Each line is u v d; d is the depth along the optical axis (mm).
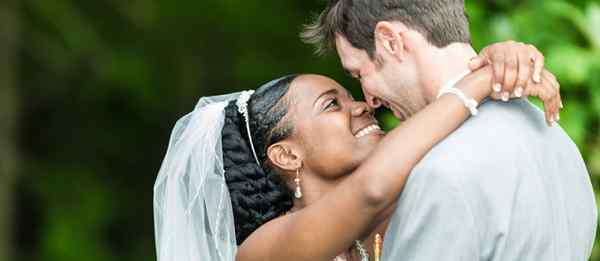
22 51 13852
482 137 3789
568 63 6859
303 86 4594
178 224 4707
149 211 14125
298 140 4555
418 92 4051
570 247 3967
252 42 13531
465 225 3646
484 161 3725
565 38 7090
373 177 3822
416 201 3703
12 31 12930
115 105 14289
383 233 4492
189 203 4703
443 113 3836
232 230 4660
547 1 7117
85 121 14375
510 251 3729
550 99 3832
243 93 4762
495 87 3826
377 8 4082
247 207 4660
